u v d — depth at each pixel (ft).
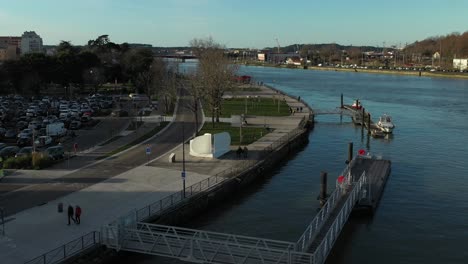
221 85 347.15
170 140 271.49
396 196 194.39
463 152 277.44
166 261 130.21
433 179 219.41
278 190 201.87
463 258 139.13
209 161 221.25
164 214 146.82
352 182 183.83
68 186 175.22
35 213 145.28
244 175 201.87
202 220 164.25
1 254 115.34
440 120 403.34
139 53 643.04
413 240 151.43
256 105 464.24
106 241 123.24
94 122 336.29
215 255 116.26
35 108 388.78
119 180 184.34
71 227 133.80
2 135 289.94
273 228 159.02
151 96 504.84
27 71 494.18
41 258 111.96
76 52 643.45
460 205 183.32
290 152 276.21
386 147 294.05
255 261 114.42
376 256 140.26
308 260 114.83
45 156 207.41
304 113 411.13
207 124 336.90
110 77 607.78
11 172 193.47
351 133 348.79
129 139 274.98
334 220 141.79
